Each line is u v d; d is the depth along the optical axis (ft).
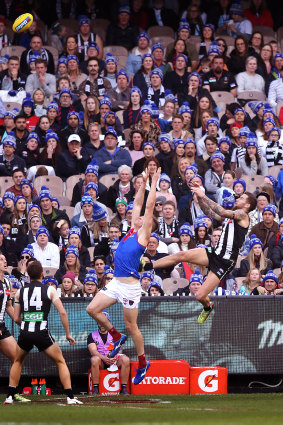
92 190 122.42
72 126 137.49
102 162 132.26
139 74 152.25
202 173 129.29
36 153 135.85
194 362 95.55
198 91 149.48
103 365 93.71
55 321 95.55
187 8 181.78
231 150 134.92
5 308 83.05
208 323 95.91
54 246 113.29
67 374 75.56
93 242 118.21
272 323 96.22
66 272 107.04
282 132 141.69
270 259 112.47
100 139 136.87
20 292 76.02
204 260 79.77
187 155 130.00
